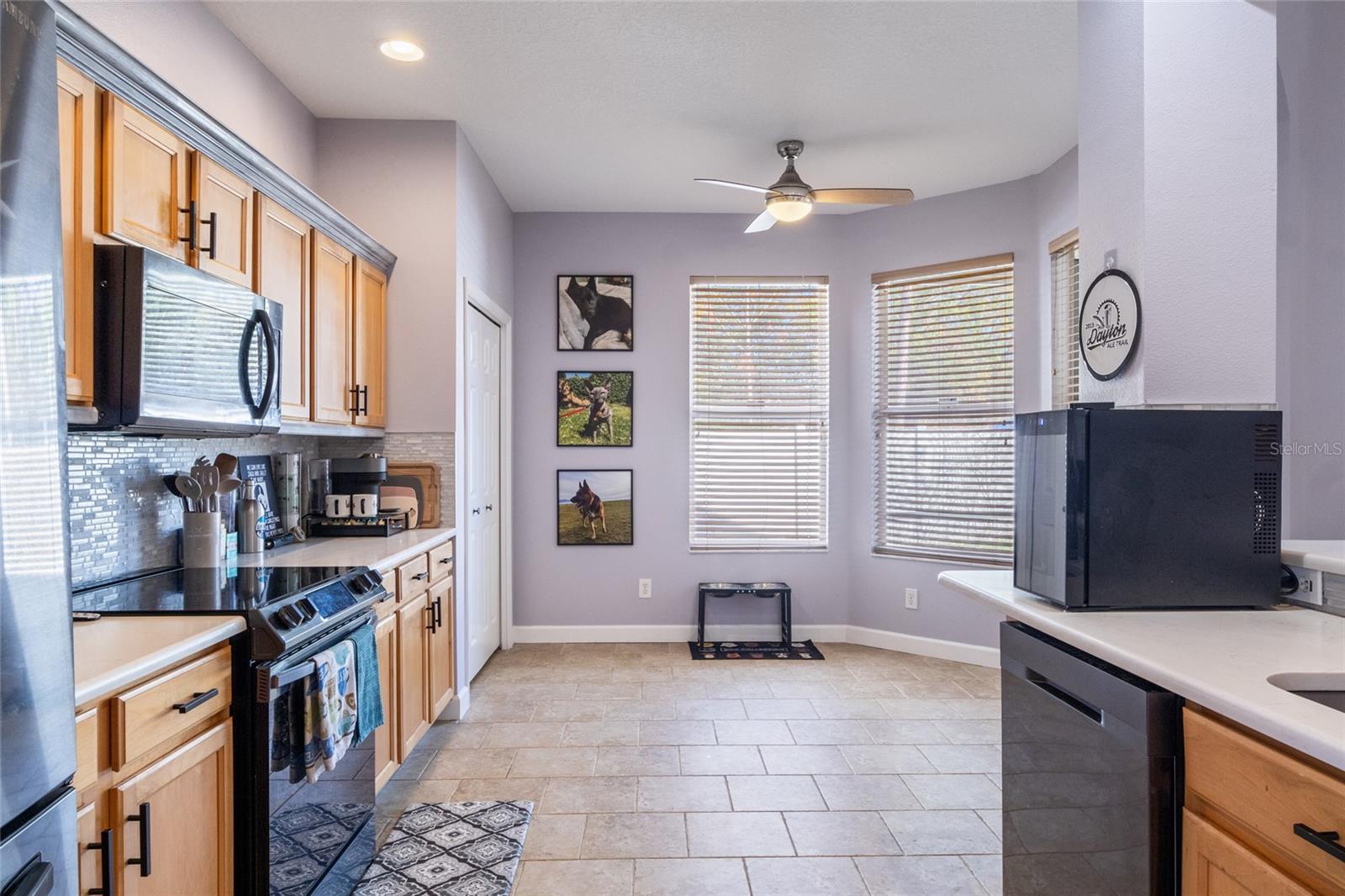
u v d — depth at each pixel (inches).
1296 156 71.2
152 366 63.2
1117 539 60.1
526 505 179.0
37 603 36.1
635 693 142.2
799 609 180.2
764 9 96.1
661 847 87.7
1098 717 51.9
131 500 81.6
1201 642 50.4
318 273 102.8
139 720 48.9
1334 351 71.7
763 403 180.9
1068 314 143.9
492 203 156.5
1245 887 39.4
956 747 117.0
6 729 33.9
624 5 95.0
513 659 164.6
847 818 94.9
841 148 140.3
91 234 60.8
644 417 179.6
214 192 79.3
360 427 117.0
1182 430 60.6
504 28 100.2
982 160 145.8
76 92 58.9
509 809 97.0
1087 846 53.0
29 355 35.3
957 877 81.7
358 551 100.3
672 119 128.3
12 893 34.2
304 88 116.7
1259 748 38.9
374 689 81.8
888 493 173.5
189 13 90.1
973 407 161.3
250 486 98.3
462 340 131.8
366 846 82.4
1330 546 65.2
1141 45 68.1
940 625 166.2
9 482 34.0
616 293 179.2
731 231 179.6
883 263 173.3
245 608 63.2
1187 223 66.6
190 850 54.9
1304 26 70.8
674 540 180.4
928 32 101.6
